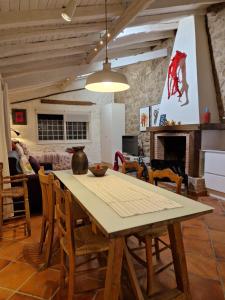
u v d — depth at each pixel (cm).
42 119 755
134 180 218
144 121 651
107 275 126
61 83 706
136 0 258
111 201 151
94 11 274
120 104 754
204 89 412
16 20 237
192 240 246
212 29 412
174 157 514
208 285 175
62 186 215
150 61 620
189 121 428
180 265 154
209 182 392
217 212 326
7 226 282
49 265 202
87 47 418
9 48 318
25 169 331
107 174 247
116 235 109
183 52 441
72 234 141
